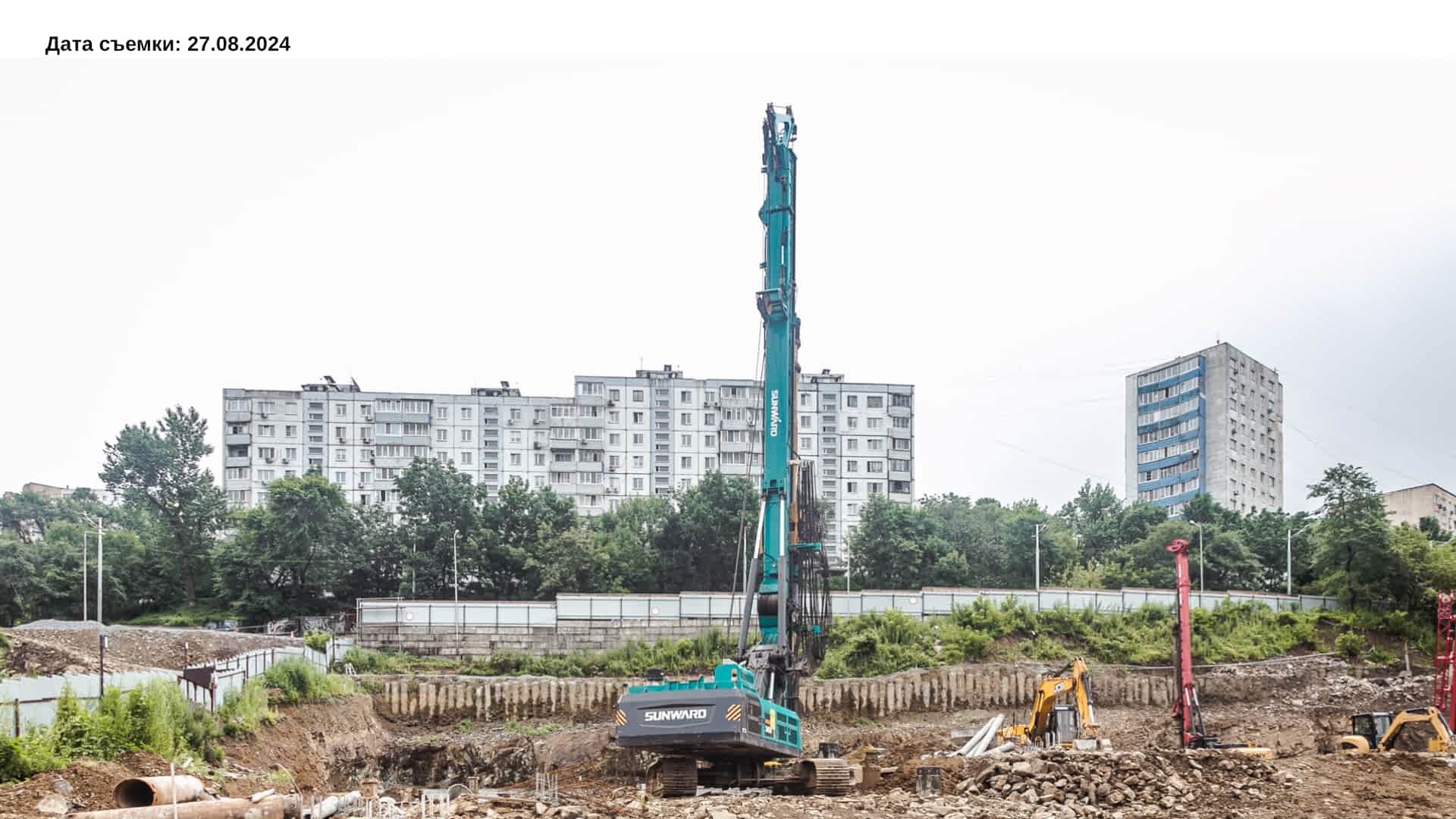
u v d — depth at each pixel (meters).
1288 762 41.94
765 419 43.06
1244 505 153.00
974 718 70.38
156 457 104.88
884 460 137.88
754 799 33.81
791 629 42.34
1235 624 82.50
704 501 100.19
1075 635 80.00
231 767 39.31
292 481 92.31
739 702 34.97
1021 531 103.62
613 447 136.00
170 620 88.81
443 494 98.00
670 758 37.31
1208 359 153.75
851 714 70.19
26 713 33.22
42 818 24.25
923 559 98.69
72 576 86.94
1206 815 33.72
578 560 91.38
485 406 134.12
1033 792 35.47
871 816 31.11
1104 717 71.06
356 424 133.25
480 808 28.42
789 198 44.28
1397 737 46.28
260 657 55.25
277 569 91.00
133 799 24.89
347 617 88.25
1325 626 83.44
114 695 33.25
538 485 132.75
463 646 76.12
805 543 43.31
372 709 64.31
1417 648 80.81
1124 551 105.19
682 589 98.88
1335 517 89.00
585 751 60.12
